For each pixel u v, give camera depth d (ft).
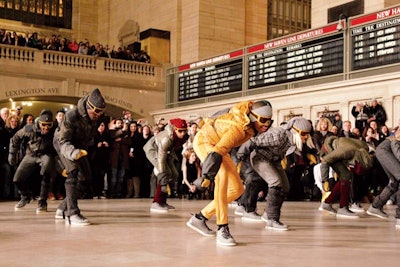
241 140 17.38
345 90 42.65
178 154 43.04
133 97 65.31
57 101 66.49
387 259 14.93
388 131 38.09
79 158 21.49
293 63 48.47
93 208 30.91
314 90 44.91
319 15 51.88
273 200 21.62
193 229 20.99
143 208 31.12
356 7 48.29
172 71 63.93
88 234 19.35
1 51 58.75
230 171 18.03
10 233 19.44
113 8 84.79
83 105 21.57
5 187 37.88
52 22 85.30
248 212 25.48
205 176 16.80
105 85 64.03
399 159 24.98
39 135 27.48
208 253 15.62
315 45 46.42
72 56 62.44
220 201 17.46
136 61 65.87
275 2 75.36
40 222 23.03
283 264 13.98
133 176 42.70
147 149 28.40
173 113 61.98
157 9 74.23
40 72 60.49
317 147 38.47
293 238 19.10
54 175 27.89
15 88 59.36
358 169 33.06
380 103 39.96
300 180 41.83
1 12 81.41
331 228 22.53
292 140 22.72
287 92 47.24
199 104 58.44
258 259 14.69
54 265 13.48
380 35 41.16
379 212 27.96
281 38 49.70
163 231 20.40
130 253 15.39
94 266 13.39
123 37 80.94
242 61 53.93
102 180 41.55
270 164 21.71
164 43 70.64
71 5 86.79
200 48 67.56
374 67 41.45
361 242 18.33
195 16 68.08
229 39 69.92
